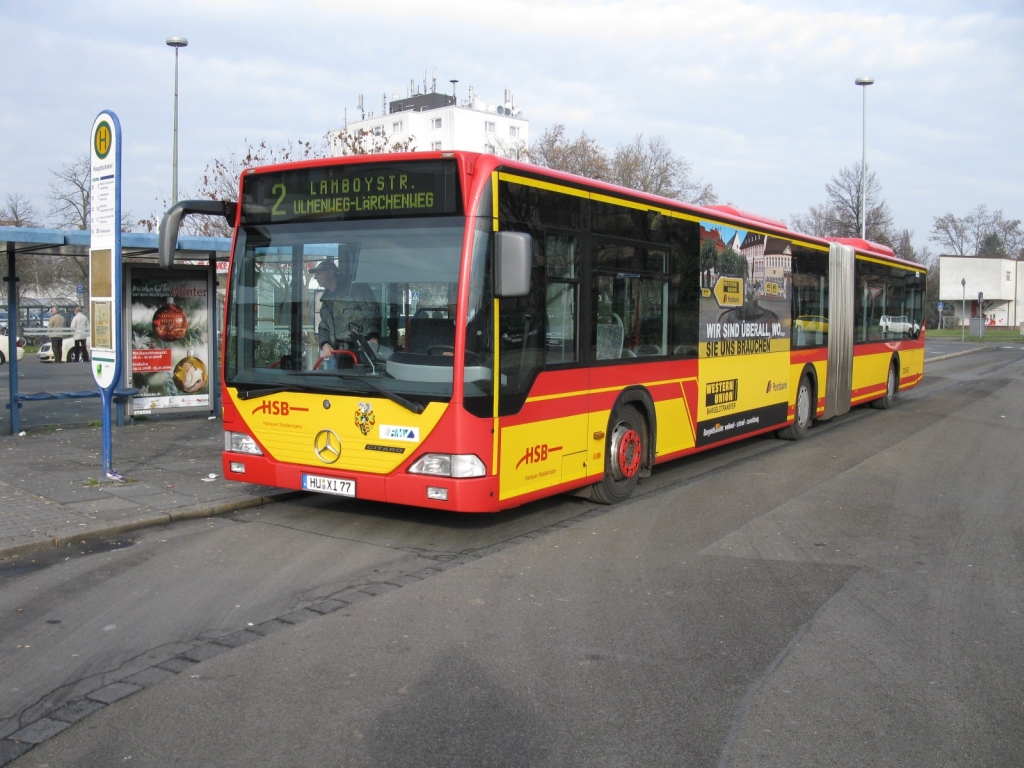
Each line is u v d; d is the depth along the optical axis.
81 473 9.56
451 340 6.88
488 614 5.67
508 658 4.94
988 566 6.91
